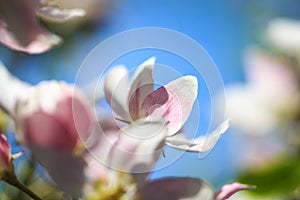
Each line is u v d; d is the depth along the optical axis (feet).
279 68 2.13
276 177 1.75
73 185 1.13
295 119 2.07
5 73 1.22
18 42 1.24
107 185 1.15
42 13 1.26
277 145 2.02
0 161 1.18
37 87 1.13
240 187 1.13
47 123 1.11
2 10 1.25
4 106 1.17
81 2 2.26
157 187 1.12
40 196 1.30
